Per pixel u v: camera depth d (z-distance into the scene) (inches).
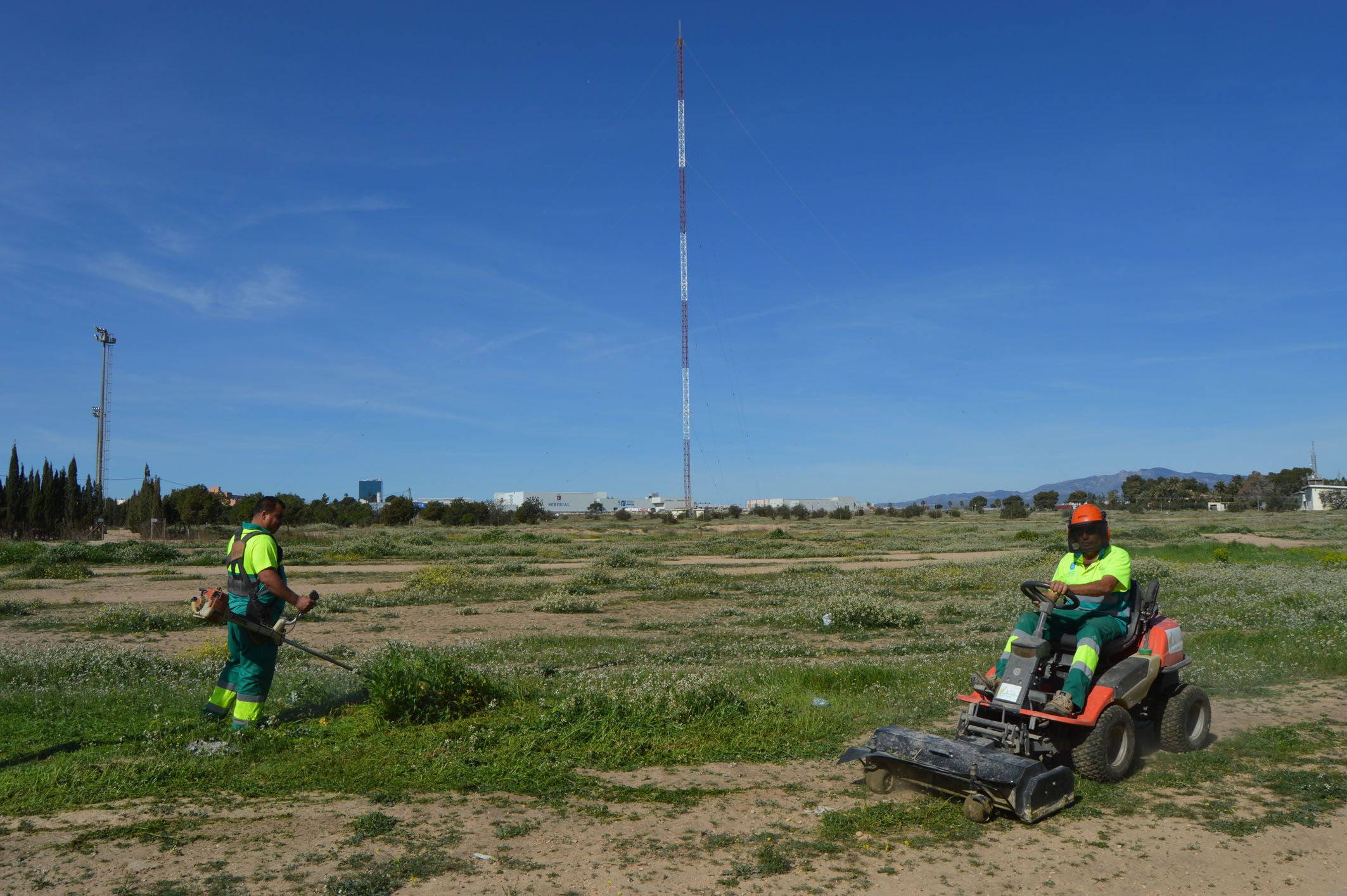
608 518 5354.3
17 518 2501.2
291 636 602.2
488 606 821.2
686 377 2970.0
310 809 218.5
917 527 3627.0
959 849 197.5
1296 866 189.0
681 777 252.5
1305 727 307.3
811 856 192.1
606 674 423.2
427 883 175.0
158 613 685.3
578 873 181.3
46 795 224.8
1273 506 5098.4
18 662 415.8
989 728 239.0
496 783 240.2
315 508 4020.7
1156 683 276.8
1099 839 203.9
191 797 226.2
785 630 645.9
